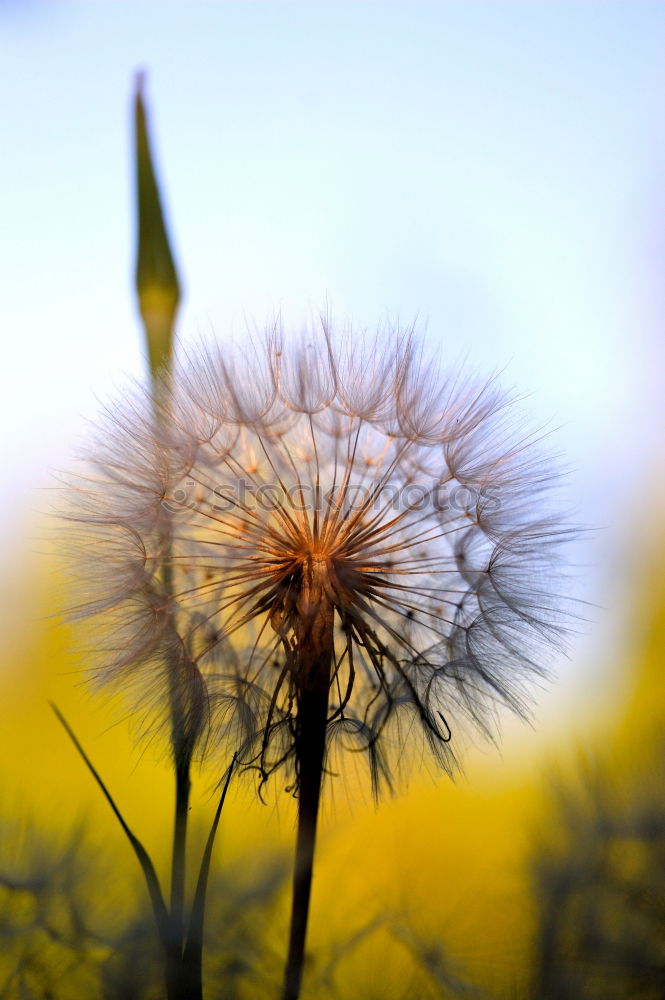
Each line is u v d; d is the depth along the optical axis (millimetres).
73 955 448
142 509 489
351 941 456
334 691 490
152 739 471
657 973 445
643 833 453
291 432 499
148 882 446
